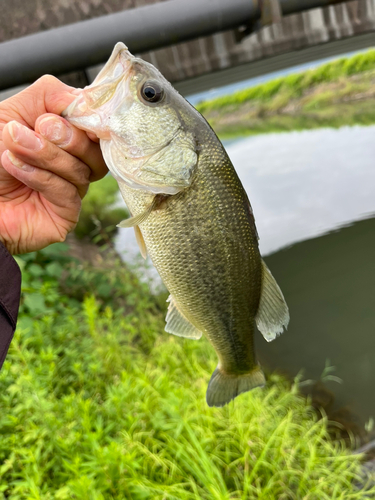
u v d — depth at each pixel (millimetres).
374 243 938
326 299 783
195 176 215
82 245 980
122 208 1328
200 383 457
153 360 530
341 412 509
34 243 210
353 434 470
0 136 191
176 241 219
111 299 719
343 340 661
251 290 245
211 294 232
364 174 1322
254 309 253
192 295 230
